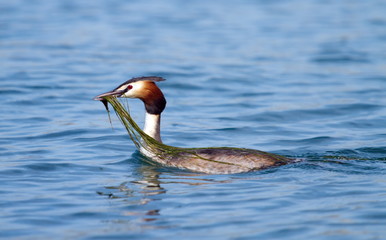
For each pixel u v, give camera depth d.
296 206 10.05
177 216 9.74
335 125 16.72
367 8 38.41
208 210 9.98
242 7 38.84
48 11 36.62
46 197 10.74
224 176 11.98
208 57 25.55
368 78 22.33
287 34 30.62
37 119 16.91
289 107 18.52
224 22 33.72
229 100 19.48
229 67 23.91
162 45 27.89
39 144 14.55
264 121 17.14
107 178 11.97
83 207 10.22
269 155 12.61
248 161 12.32
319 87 21.09
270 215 9.68
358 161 12.70
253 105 18.86
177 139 15.34
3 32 30.25
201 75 22.61
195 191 10.99
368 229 9.00
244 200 10.41
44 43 27.94
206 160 12.48
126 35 30.12
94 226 9.38
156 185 11.44
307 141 15.16
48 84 20.86
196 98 19.77
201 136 15.64
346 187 10.95
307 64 24.64
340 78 22.36
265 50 27.06
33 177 11.97
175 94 20.28
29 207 10.21
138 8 38.25
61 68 23.31
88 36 29.70
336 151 14.09
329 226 9.16
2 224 9.45
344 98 19.55
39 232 9.15
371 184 11.10
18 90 20.00
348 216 9.52
